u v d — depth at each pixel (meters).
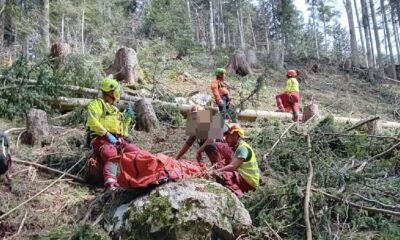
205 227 3.80
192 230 3.77
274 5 37.75
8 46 21.41
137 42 18.52
